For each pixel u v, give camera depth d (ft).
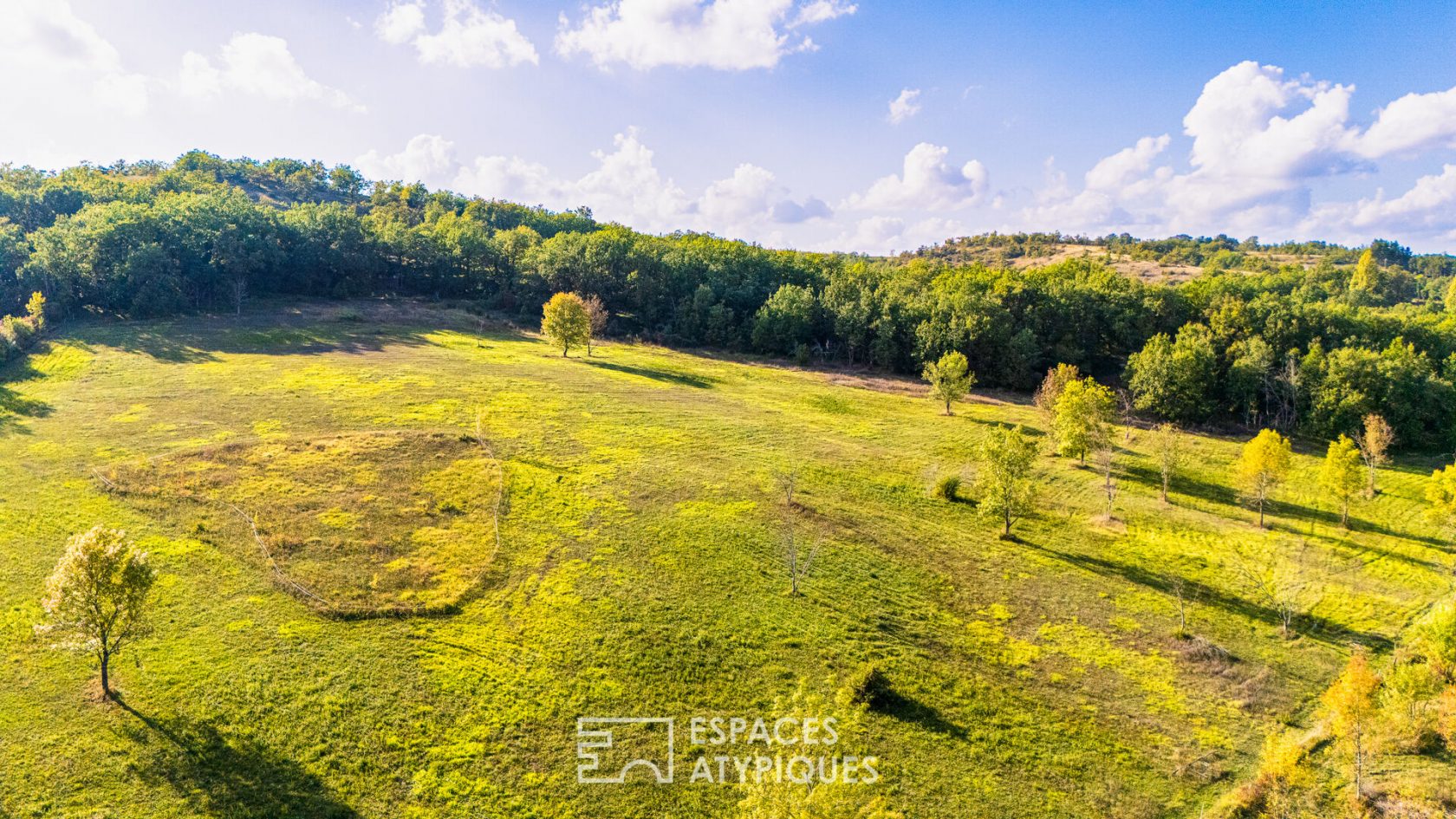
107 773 94.32
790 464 208.85
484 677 117.80
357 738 104.06
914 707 117.80
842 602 143.23
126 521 152.25
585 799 98.48
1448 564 172.14
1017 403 306.96
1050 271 448.65
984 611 145.48
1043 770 107.34
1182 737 115.24
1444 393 262.47
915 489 199.82
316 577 138.82
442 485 180.14
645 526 165.89
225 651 117.60
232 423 210.79
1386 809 98.99
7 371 248.73
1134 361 302.86
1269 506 205.57
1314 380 277.44
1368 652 138.10
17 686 106.63
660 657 124.88
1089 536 181.16
